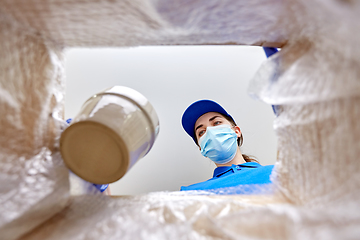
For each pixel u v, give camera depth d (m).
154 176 1.18
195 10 0.24
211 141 0.99
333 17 0.19
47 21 0.26
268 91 0.29
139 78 1.11
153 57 1.09
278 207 0.24
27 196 0.25
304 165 0.28
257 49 1.09
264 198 0.33
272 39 0.30
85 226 0.25
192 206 0.29
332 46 0.21
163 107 1.17
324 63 0.22
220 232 0.22
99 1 0.23
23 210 0.23
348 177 0.21
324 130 0.24
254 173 0.80
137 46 0.33
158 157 1.19
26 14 0.25
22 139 0.27
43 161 0.29
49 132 0.32
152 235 0.22
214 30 0.28
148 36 0.30
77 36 0.30
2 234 0.20
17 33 0.26
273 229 0.21
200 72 1.15
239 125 1.24
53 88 0.33
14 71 0.26
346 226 0.18
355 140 0.20
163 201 0.32
